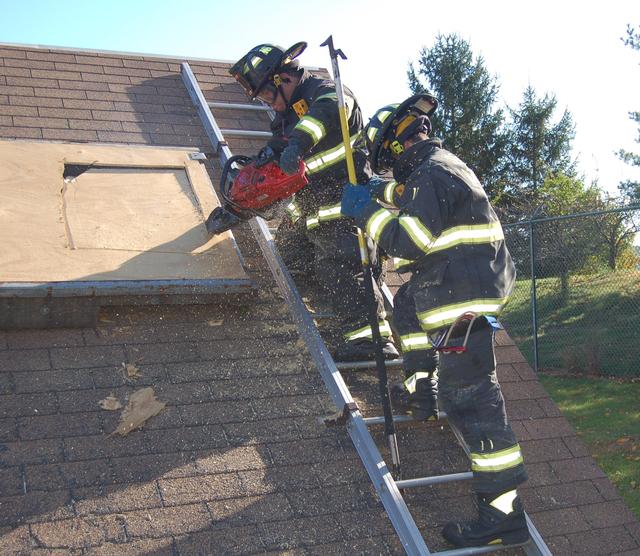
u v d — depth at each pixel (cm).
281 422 357
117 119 542
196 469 321
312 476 337
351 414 365
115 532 287
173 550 288
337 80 366
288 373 386
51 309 357
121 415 331
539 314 1270
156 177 473
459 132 3019
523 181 3050
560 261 1252
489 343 331
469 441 335
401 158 352
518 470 329
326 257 413
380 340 364
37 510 285
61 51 597
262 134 571
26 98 530
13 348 345
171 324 390
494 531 325
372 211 335
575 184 2008
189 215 445
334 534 317
